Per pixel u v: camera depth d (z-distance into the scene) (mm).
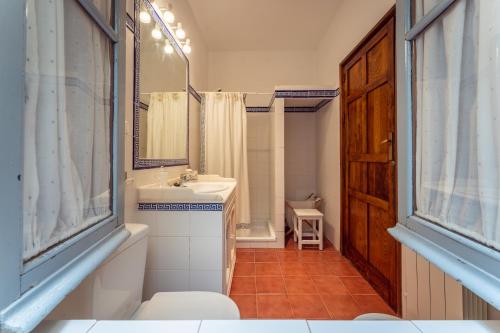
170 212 1675
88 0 667
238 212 3160
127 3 1478
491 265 488
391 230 881
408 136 806
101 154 786
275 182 3082
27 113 492
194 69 2930
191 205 1677
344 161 2760
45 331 500
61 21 607
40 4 537
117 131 838
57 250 531
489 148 573
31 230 492
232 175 3121
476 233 580
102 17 746
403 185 832
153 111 1848
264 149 3746
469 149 629
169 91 2143
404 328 503
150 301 1174
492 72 570
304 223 3506
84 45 697
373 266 2154
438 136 722
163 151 2027
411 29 793
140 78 1637
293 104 3607
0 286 383
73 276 538
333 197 3059
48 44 565
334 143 3010
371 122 2188
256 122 3756
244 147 3154
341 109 2773
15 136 419
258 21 3047
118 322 523
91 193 733
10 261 402
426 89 762
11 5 409
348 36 2576
